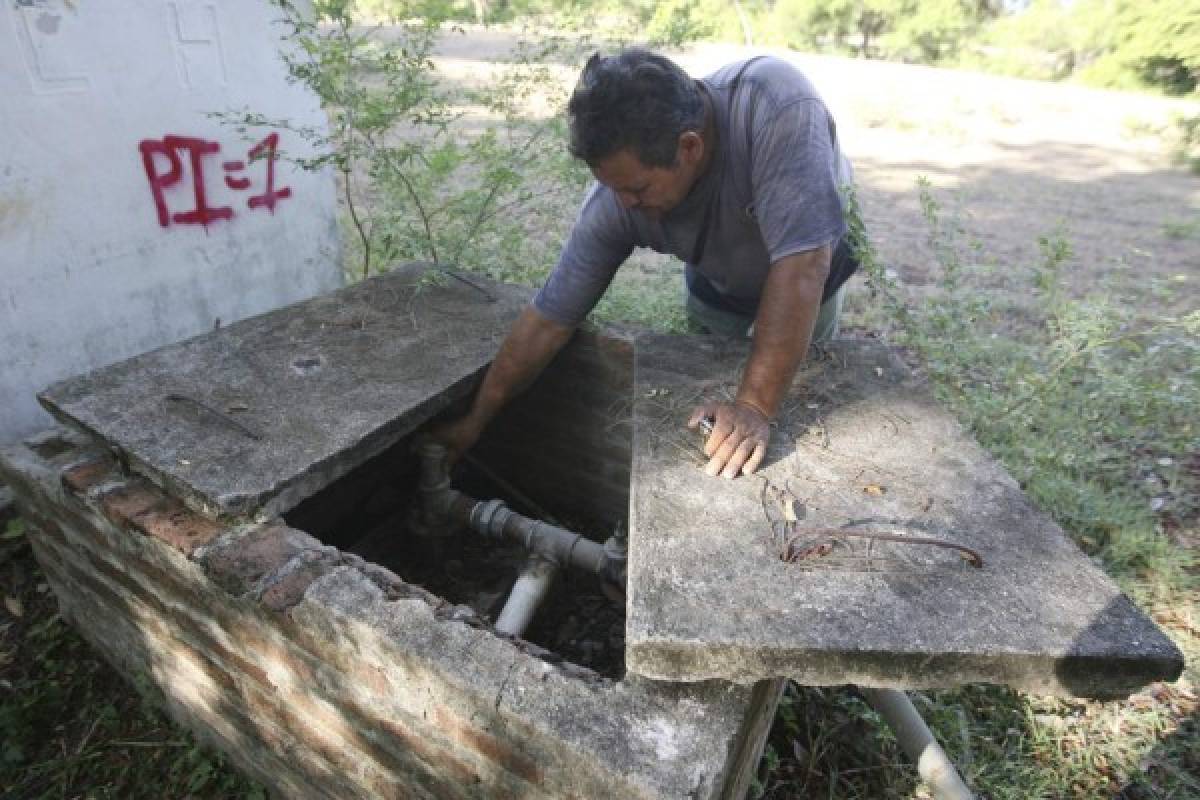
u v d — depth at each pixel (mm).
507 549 2824
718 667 1283
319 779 1883
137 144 2889
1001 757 2158
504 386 2273
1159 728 2271
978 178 9414
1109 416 3465
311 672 1643
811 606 1336
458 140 5418
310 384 2115
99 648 2361
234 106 3217
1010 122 13188
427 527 2533
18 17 2461
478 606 2596
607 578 2203
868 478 1693
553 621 2605
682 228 2076
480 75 9406
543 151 3242
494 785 1471
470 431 2342
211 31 3057
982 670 1266
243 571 1589
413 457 2760
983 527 1550
